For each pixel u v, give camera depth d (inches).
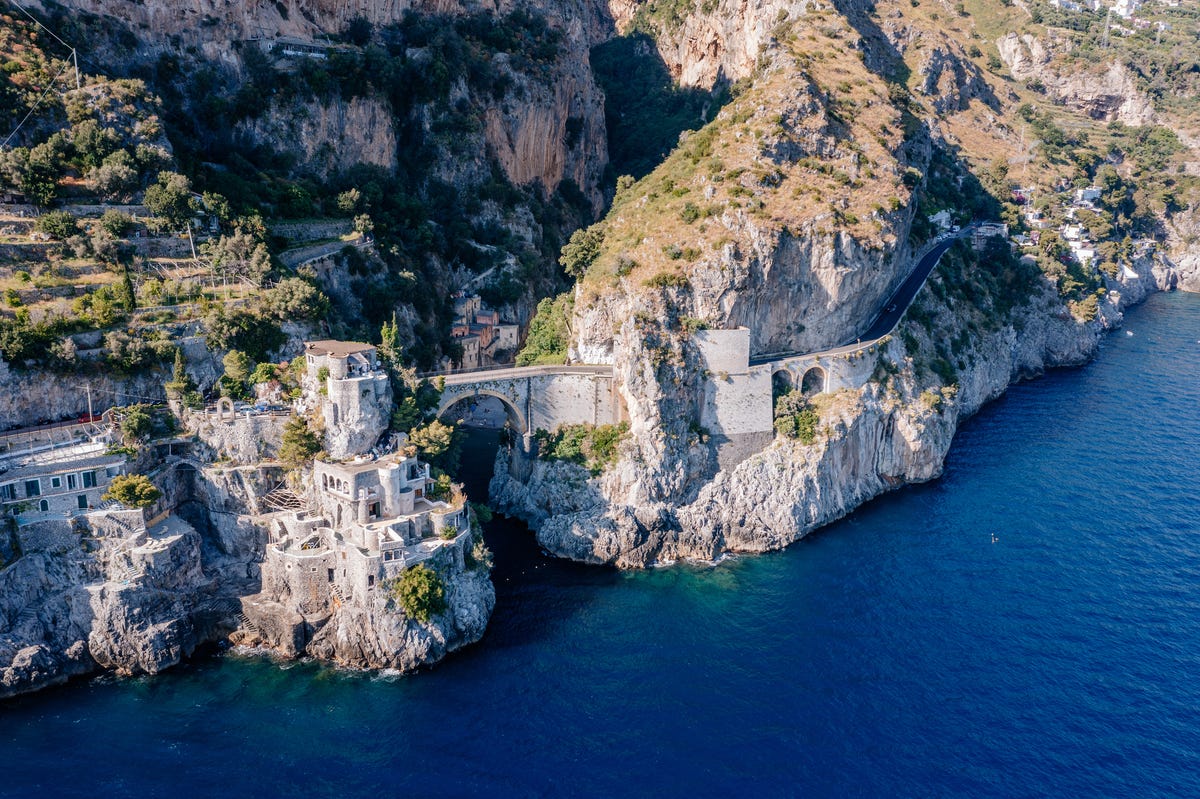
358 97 7445.9
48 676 4116.6
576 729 3946.9
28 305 4687.5
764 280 5969.5
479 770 3705.7
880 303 7032.5
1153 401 7864.2
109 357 4643.2
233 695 4121.6
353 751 3786.9
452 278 7682.1
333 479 4562.0
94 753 3740.2
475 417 7377.0
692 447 5669.3
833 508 5816.9
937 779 3695.9
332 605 4424.2
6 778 3590.1
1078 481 6299.2
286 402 4896.7
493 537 5590.6
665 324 5733.3
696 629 4675.2
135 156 5644.7
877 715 4050.2
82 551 4271.7
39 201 5196.9
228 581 4601.4
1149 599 4901.6
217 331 4995.1
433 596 4357.8
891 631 4645.7
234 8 7214.6
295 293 5319.9
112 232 5211.6
